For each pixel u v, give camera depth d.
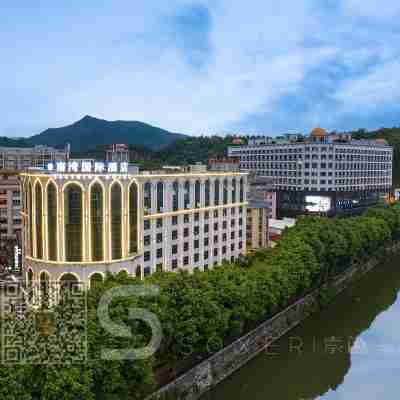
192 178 109.12
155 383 62.25
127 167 95.50
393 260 159.88
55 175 87.75
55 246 89.38
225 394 74.44
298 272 91.75
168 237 104.62
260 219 142.12
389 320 102.44
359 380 76.06
